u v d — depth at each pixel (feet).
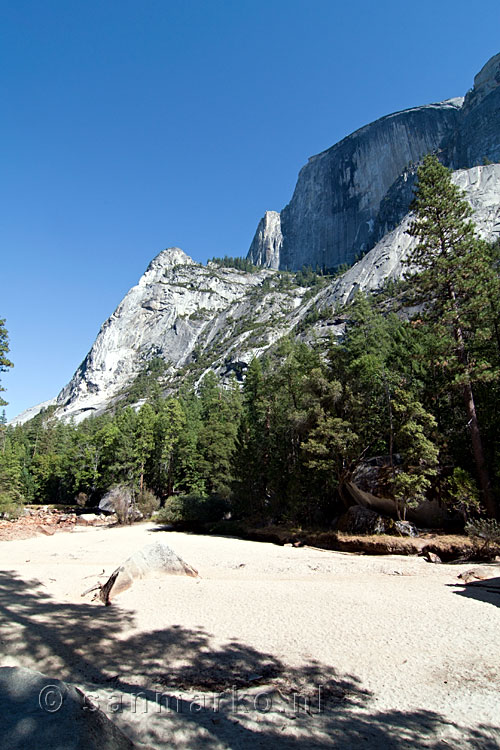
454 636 28.19
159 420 203.31
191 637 27.68
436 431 89.61
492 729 16.71
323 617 32.65
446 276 91.56
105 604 36.40
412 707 18.51
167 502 146.20
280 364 160.04
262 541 104.73
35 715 10.44
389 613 33.76
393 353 135.64
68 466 248.52
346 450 92.53
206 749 13.73
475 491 77.56
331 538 84.48
